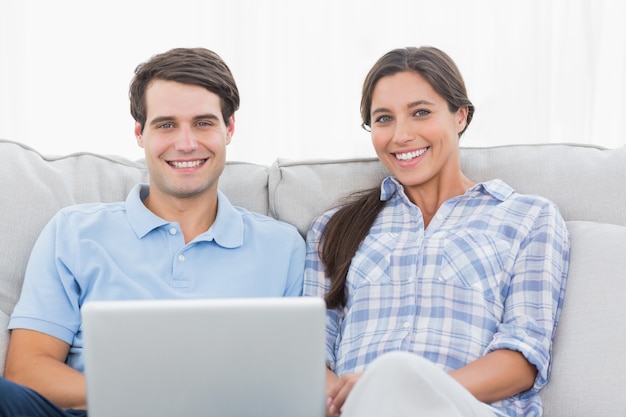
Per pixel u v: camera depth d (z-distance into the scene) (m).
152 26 2.83
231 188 2.22
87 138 2.86
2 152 2.09
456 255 1.93
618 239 1.88
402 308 1.93
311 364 1.32
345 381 1.61
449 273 1.92
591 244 1.90
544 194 2.08
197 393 1.31
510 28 2.83
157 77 1.98
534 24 2.82
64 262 1.92
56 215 1.99
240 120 2.86
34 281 1.90
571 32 2.84
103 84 2.84
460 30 2.83
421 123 2.03
